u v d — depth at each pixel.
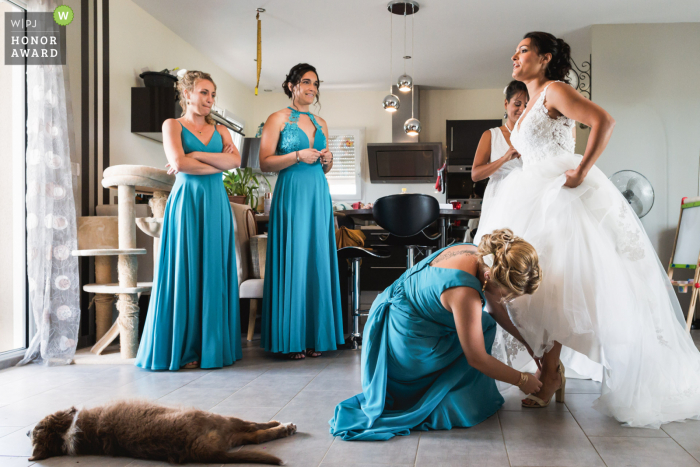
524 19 5.32
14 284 3.37
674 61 5.47
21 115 3.39
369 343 1.97
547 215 2.06
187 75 3.06
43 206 3.15
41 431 1.65
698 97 5.46
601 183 2.15
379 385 1.89
